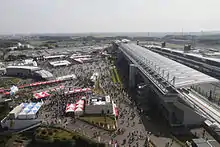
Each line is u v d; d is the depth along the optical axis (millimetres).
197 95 88875
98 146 59188
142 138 63219
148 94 97250
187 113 70625
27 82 138625
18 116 76062
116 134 65375
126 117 78688
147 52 164625
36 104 86438
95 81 133750
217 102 81750
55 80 134000
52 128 69188
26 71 160500
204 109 72688
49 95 102750
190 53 188625
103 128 68500
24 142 65750
